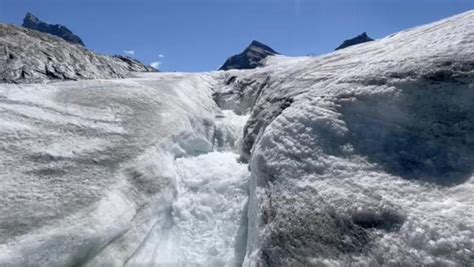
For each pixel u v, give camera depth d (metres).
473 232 5.89
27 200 7.79
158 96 15.05
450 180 7.15
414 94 9.11
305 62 17.08
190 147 13.05
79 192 8.38
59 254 6.84
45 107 11.92
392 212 6.77
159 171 10.38
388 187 7.39
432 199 6.82
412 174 7.57
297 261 7.02
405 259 6.00
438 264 5.73
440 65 9.38
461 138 7.95
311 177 8.41
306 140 9.33
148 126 12.37
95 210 7.93
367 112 9.34
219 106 19.62
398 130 8.70
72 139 10.49
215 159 12.59
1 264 6.23
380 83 9.82
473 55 9.27
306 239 7.25
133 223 8.49
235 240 9.32
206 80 23.31
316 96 10.82
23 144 9.64
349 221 7.04
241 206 10.23
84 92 14.11
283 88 13.59
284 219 7.89
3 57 14.50
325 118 9.55
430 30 12.88
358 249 6.59
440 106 8.72
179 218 9.87
